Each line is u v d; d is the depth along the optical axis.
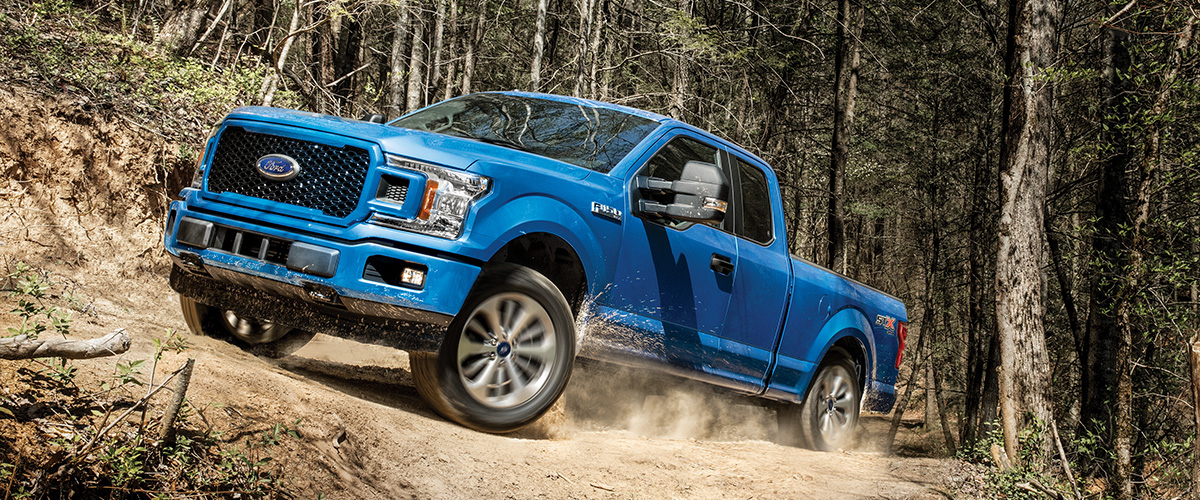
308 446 3.44
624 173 5.12
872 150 23.14
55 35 8.05
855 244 30.17
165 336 4.92
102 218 6.64
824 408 6.89
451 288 4.10
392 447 3.85
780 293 6.20
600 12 16.14
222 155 4.46
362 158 4.18
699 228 5.54
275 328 5.38
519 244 4.75
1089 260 12.23
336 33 16.67
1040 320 6.57
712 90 18.88
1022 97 6.76
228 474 2.93
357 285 4.02
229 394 3.60
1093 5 11.58
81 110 6.79
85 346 3.02
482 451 4.21
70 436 2.79
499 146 4.98
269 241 4.18
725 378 5.84
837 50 20.47
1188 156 9.32
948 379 25.45
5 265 5.56
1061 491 5.80
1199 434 4.89
